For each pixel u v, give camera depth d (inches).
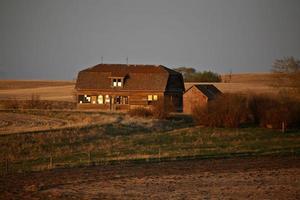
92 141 6486.2
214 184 4170.8
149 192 3890.3
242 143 6648.6
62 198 3710.6
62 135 6619.1
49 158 5462.6
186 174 4576.8
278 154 5772.6
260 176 4495.6
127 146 6259.8
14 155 5625.0
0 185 4131.4
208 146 6353.3
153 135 7101.4
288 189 3988.7
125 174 4571.9
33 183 4200.3
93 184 4165.8
